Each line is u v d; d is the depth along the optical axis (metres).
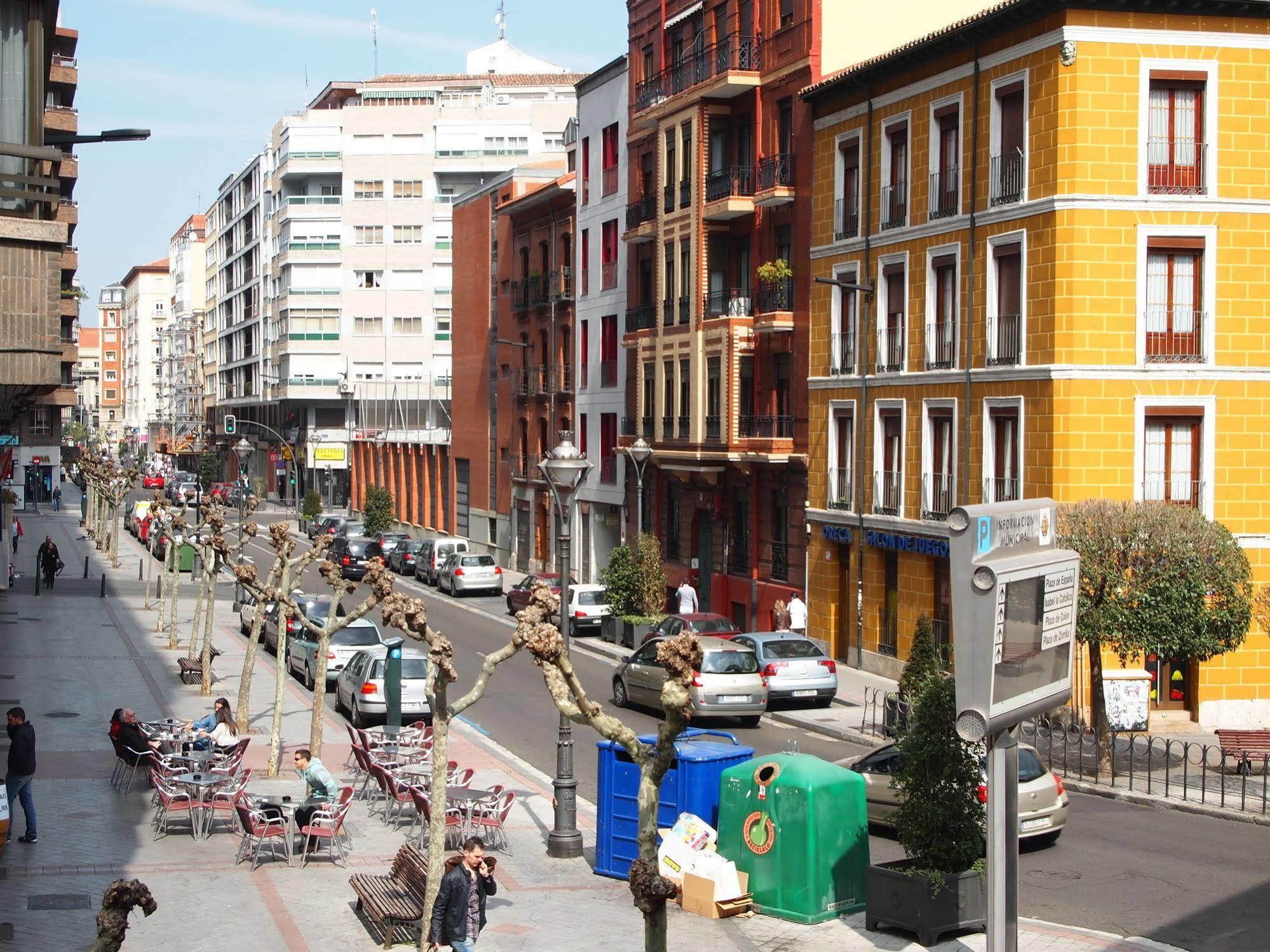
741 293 39.66
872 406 33.38
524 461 61.16
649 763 9.83
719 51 40.44
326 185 103.69
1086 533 22.69
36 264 14.41
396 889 14.52
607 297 51.34
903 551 31.97
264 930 13.98
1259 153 27.58
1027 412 27.89
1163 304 27.45
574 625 41.91
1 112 14.23
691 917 14.47
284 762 22.91
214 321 144.12
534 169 62.75
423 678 27.12
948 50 30.42
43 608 45.06
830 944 13.49
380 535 64.75
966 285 30.02
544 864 16.77
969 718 10.95
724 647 27.95
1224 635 22.89
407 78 115.81
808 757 15.09
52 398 61.16
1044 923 14.13
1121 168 27.06
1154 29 27.09
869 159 33.56
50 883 15.53
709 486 41.91
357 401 102.88
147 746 20.38
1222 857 17.12
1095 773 22.12
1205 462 27.44
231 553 31.42
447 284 102.44
